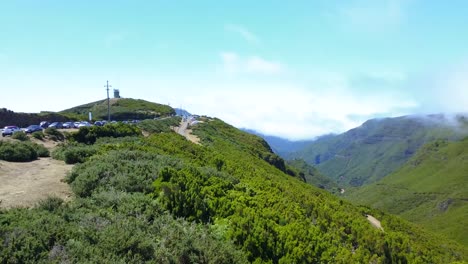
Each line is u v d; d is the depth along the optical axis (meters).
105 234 8.52
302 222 15.04
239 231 11.41
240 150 47.59
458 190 152.88
